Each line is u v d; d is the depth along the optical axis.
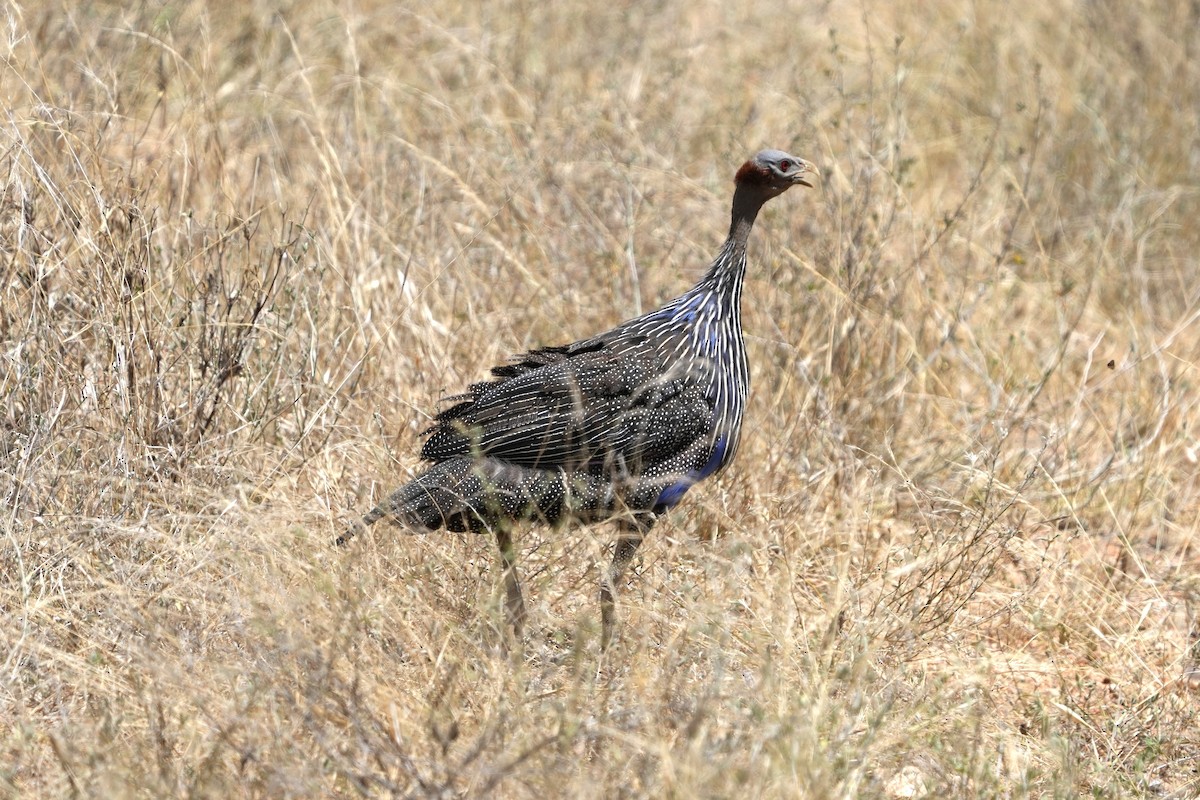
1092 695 14.21
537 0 27.56
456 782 10.59
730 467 16.42
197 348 15.48
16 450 13.86
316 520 13.77
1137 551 17.31
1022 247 22.88
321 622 11.80
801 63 27.25
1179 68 27.11
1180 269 23.84
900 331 19.03
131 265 15.30
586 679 12.52
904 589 14.80
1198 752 13.34
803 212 21.23
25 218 15.25
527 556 14.44
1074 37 28.16
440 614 12.84
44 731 11.16
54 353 14.80
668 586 13.66
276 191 19.22
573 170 21.67
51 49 21.03
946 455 17.97
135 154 18.83
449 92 23.98
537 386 13.77
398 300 17.50
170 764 10.55
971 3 29.28
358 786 10.35
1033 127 25.53
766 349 18.31
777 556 14.72
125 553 13.15
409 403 15.95
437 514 13.45
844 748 11.45
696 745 10.36
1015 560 16.28
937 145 25.56
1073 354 21.03
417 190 20.12
